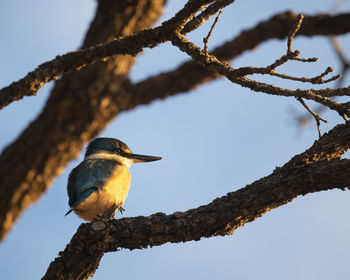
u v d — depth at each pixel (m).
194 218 7.94
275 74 7.17
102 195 10.53
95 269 8.10
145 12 13.30
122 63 13.27
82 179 10.66
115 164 11.28
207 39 7.79
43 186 12.80
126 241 7.96
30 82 8.59
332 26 13.70
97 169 10.85
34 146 12.74
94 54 8.81
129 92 13.55
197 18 7.95
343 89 7.33
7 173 12.57
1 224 12.34
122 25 13.10
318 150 7.94
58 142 12.85
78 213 10.77
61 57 8.89
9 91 8.48
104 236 7.56
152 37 8.38
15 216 12.54
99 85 13.16
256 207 7.88
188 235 7.96
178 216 8.01
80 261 7.90
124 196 11.12
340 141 7.94
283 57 7.00
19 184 12.53
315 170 7.70
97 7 13.48
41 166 12.73
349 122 7.95
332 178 7.60
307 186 7.75
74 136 13.02
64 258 7.98
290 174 7.84
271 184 7.84
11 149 12.82
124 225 7.93
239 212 7.85
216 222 7.91
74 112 13.02
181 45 8.06
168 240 8.00
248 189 7.97
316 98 7.38
